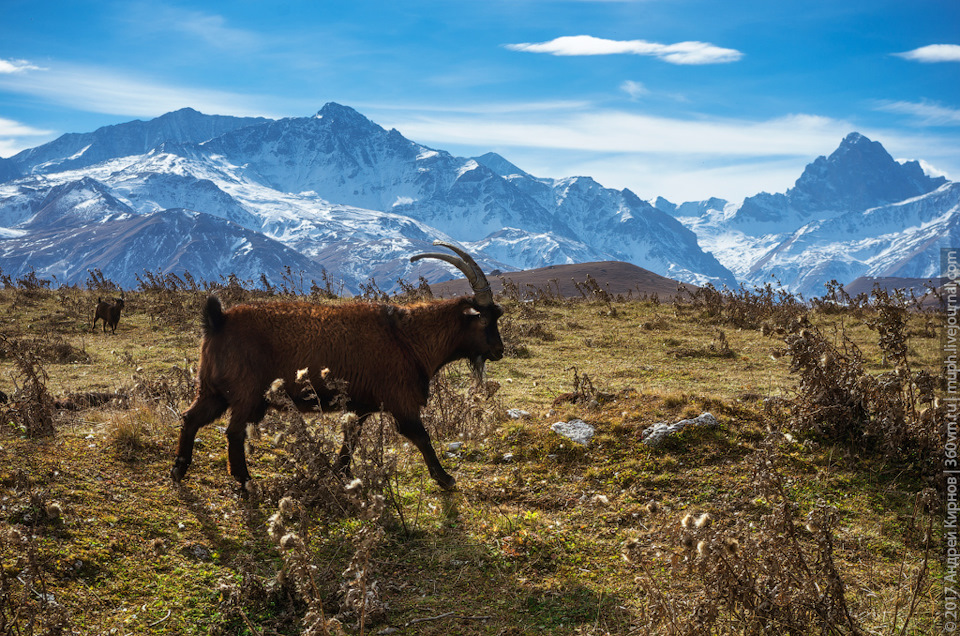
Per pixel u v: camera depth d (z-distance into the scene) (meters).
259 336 7.21
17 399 8.59
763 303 21.25
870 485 7.86
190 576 5.98
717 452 8.45
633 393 10.16
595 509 7.65
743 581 4.77
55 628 4.79
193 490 7.41
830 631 4.92
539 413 10.04
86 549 5.95
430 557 6.73
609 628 5.60
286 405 7.21
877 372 13.15
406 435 7.95
